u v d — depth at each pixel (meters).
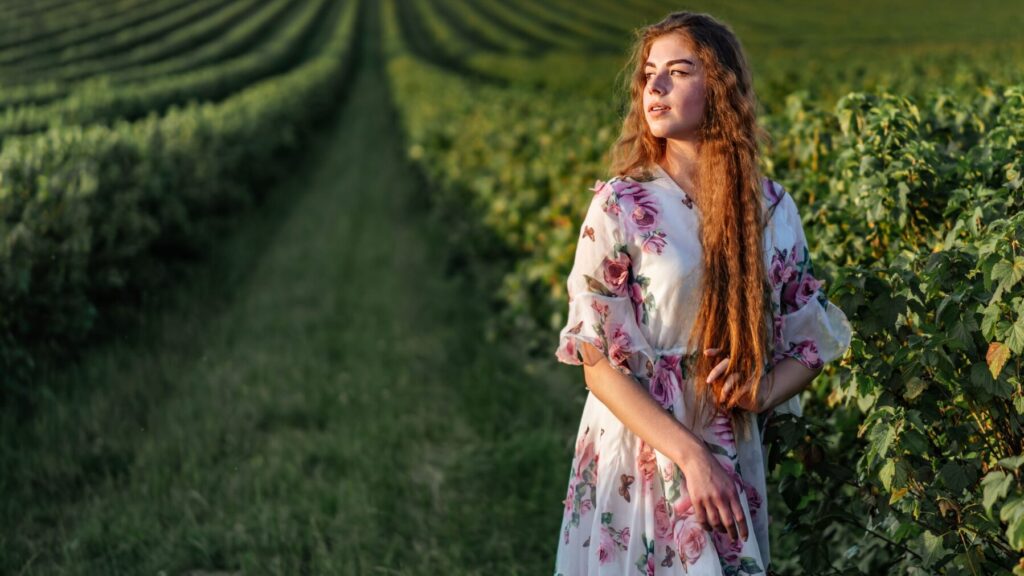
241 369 5.84
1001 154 2.65
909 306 2.15
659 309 1.88
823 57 27.66
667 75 1.90
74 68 43.16
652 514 1.89
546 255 6.62
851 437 2.73
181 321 6.85
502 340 6.44
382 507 4.01
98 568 3.47
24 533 3.75
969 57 20.59
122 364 5.80
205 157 10.51
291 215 12.84
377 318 7.25
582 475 2.02
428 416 5.11
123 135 8.00
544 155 8.52
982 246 2.01
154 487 4.09
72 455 4.41
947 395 2.17
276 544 3.63
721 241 1.86
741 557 1.86
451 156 10.96
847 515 2.31
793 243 1.98
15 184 5.76
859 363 2.16
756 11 54.88
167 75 39.94
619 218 1.89
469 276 8.32
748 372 1.87
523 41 58.22
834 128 3.54
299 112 21.17
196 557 3.60
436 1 79.50
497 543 3.71
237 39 56.97
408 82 26.92
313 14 73.88
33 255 5.33
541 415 5.00
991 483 1.76
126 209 7.11
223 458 4.53
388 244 10.40
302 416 5.11
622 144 2.03
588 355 1.88
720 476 1.79
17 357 4.95
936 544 1.96
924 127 3.31
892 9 52.97
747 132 1.90
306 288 8.28
